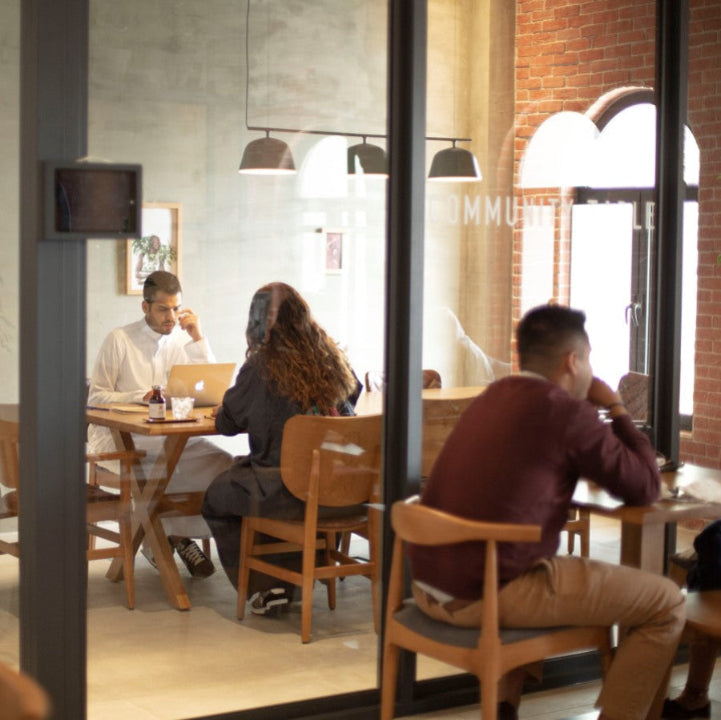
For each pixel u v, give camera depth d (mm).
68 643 3355
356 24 3746
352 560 3879
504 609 3113
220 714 3633
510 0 4055
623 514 3211
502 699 3707
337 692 3838
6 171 3301
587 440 3129
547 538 3176
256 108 3611
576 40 4191
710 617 3418
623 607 3199
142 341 3494
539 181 4168
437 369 4004
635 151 4379
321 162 3725
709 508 3256
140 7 3404
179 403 3588
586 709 3941
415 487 3889
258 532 3734
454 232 4004
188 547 3619
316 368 3783
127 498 3518
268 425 3727
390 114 3816
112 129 3381
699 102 4996
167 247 3510
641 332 4434
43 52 3201
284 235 3686
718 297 5355
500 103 4059
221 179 3576
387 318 3867
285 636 3781
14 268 3324
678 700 3861
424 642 3201
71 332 3289
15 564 3414
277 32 3627
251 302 3664
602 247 4312
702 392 5434
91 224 3236
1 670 1556
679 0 4375
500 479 3096
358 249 3807
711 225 5258
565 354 3318
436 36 3918
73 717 3379
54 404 3277
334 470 3834
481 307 4074
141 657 3553
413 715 3883
